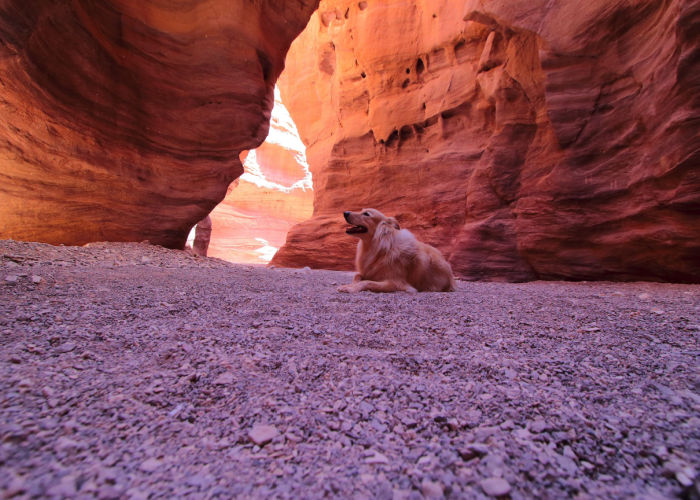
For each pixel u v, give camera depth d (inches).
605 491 36.1
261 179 1540.4
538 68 378.3
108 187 303.3
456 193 505.0
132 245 300.2
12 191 262.2
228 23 311.3
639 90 300.5
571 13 333.4
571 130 343.6
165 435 43.9
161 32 287.7
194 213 356.5
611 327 104.1
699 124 245.0
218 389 56.4
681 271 285.3
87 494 32.8
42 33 225.5
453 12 531.8
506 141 410.9
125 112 293.6
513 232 401.4
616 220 320.2
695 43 236.2
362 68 656.4
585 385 61.2
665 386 60.9
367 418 49.9
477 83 498.0
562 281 367.6
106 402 49.6
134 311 103.3
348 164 685.3
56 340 73.2
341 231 645.3
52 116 255.6
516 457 41.2
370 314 117.0
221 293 147.2
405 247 189.2
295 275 276.7
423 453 42.4
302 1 362.6
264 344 78.7
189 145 337.4
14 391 49.3
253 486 36.1
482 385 60.4
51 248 227.9
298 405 52.7
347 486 36.6
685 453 41.1
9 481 33.0
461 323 106.7
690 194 255.8
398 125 599.5
